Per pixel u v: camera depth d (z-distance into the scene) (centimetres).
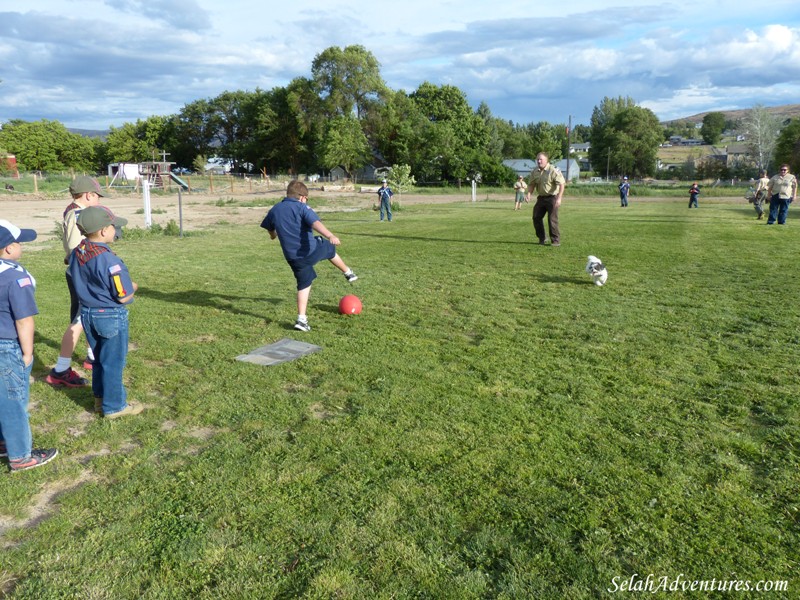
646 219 2117
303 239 657
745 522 309
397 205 2798
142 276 1027
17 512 327
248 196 4331
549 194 1320
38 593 263
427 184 6875
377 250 1322
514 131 12550
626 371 527
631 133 9469
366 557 284
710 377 510
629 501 326
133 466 373
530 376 514
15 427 361
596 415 436
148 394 487
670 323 687
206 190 5041
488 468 361
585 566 276
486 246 1362
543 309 760
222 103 9338
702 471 357
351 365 547
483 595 261
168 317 738
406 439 399
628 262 1116
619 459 370
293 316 741
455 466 362
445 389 488
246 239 1622
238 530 306
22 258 1271
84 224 421
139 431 421
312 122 7288
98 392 451
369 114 7238
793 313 725
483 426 418
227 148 9019
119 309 431
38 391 504
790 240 1441
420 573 273
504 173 6988
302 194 661
